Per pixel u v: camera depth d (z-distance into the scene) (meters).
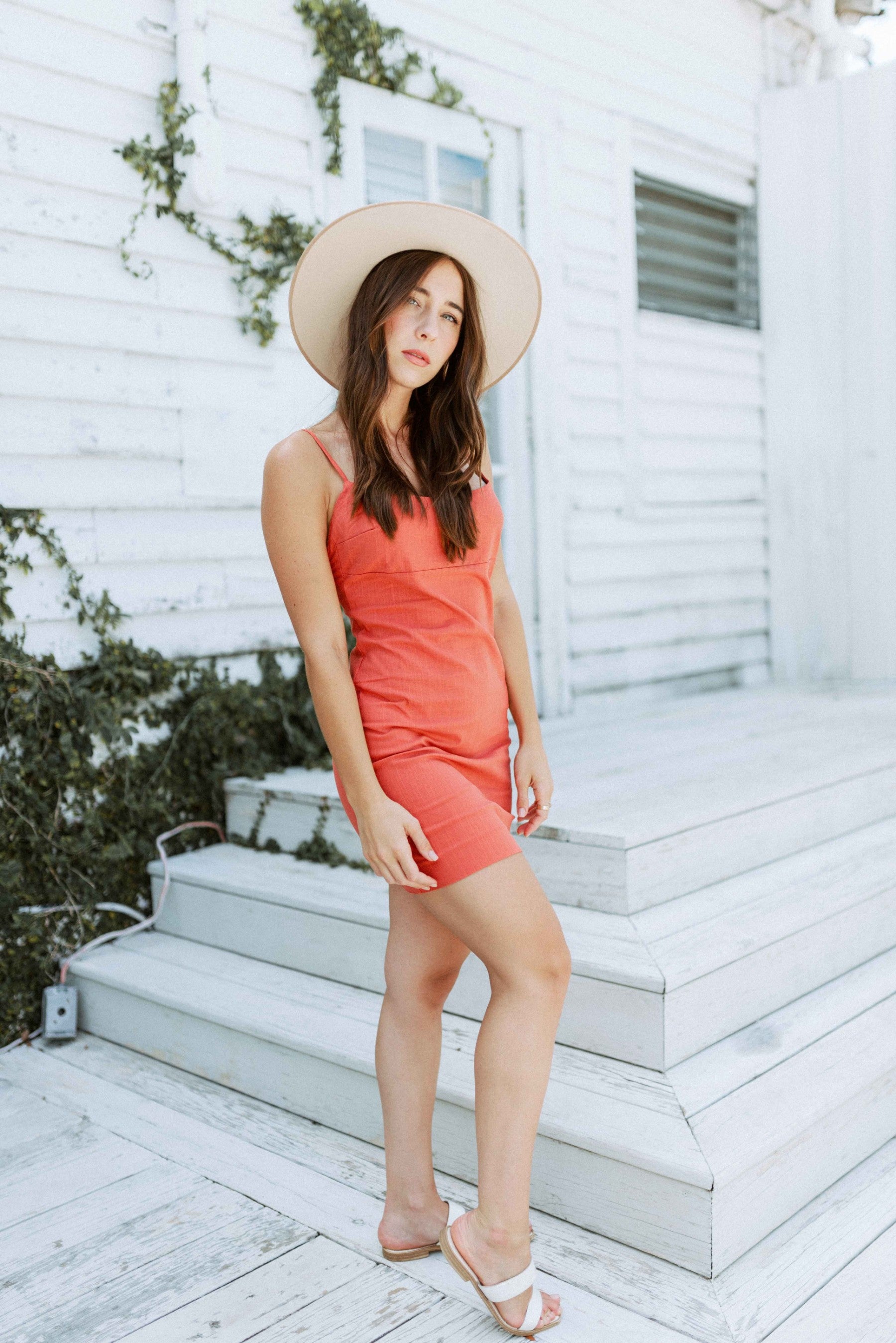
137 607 3.15
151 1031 2.71
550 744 3.67
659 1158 1.77
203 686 3.22
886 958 2.59
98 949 2.96
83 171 2.98
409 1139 1.83
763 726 3.88
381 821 1.58
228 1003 2.54
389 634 1.71
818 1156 2.01
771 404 5.39
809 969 2.37
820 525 5.34
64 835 2.96
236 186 3.33
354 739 1.61
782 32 5.39
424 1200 1.85
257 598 3.43
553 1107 1.94
